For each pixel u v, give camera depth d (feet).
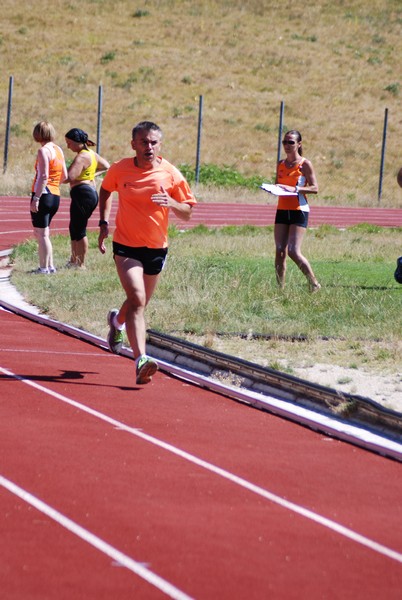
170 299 52.49
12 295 55.16
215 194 157.48
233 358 37.11
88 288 55.77
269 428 31.48
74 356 40.68
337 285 60.29
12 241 86.58
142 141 34.63
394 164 209.87
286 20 281.13
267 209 145.69
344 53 263.90
